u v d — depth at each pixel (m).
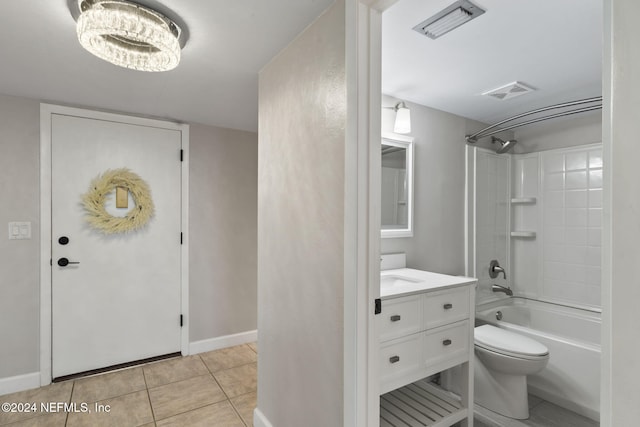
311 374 1.48
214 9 1.35
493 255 3.08
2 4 1.31
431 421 1.75
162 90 2.24
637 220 0.51
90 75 2.00
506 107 2.64
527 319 3.07
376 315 1.26
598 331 2.67
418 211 2.54
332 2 1.32
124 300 2.73
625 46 0.52
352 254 1.22
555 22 1.50
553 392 2.32
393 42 1.69
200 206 3.06
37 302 2.42
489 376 2.27
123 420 2.05
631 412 0.51
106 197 2.65
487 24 1.53
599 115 2.79
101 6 1.26
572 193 2.93
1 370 2.32
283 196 1.70
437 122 2.68
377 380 1.26
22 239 2.37
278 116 1.74
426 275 2.12
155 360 2.86
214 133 3.13
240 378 2.58
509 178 3.26
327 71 1.37
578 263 2.89
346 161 1.25
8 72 1.96
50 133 2.45
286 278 1.67
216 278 3.15
